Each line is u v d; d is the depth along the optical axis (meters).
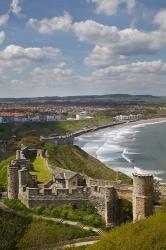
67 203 69.06
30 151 121.06
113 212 64.62
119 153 193.75
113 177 108.94
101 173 118.75
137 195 58.31
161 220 50.12
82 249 55.66
